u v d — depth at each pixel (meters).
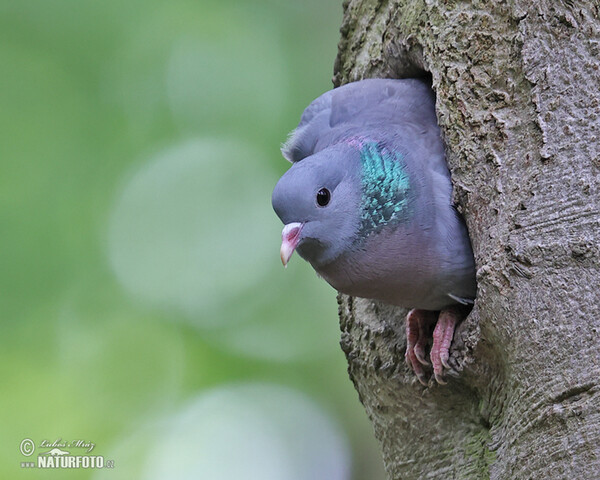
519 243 6.63
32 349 12.54
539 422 6.37
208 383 12.91
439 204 7.50
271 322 13.41
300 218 7.51
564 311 6.38
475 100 7.31
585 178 6.52
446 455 7.79
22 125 12.43
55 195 12.44
